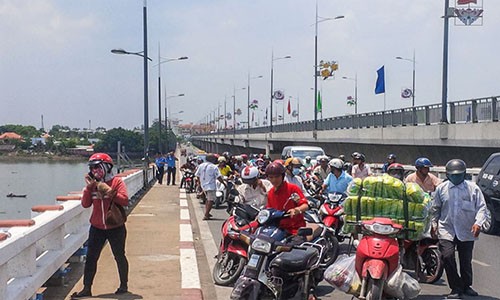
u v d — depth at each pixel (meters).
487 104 26.48
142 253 11.68
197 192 25.80
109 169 8.24
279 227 7.51
